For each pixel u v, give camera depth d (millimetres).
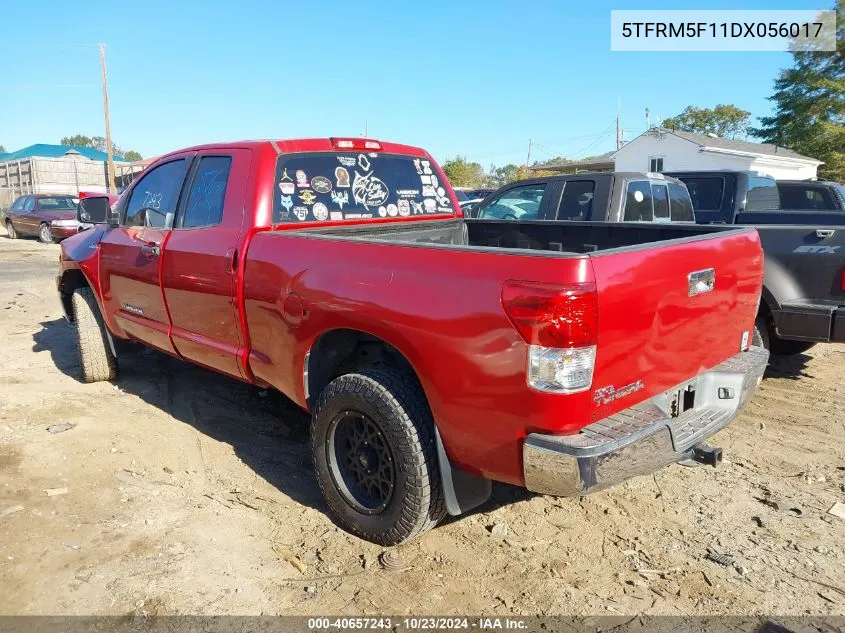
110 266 5242
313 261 3496
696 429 3246
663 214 7609
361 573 3197
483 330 2762
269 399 5523
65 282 6000
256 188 4012
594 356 2664
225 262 4035
